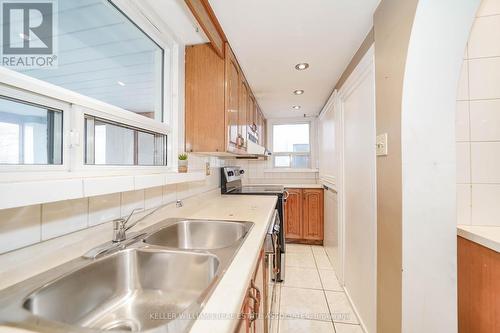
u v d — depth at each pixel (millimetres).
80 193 702
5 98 691
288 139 4141
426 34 963
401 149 1047
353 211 1828
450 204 1021
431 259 1024
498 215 1104
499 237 938
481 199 1113
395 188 1112
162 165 1479
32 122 768
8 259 639
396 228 1105
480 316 972
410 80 1013
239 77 1962
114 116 1072
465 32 950
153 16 1310
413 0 954
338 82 2312
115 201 1039
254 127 2832
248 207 1752
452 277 1017
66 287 685
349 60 1880
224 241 1301
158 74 1510
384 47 1212
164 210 1411
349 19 1369
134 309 817
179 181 1282
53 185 623
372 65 1395
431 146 1023
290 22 1393
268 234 1306
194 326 455
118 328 751
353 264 1835
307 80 2312
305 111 3625
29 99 737
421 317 1028
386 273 1226
